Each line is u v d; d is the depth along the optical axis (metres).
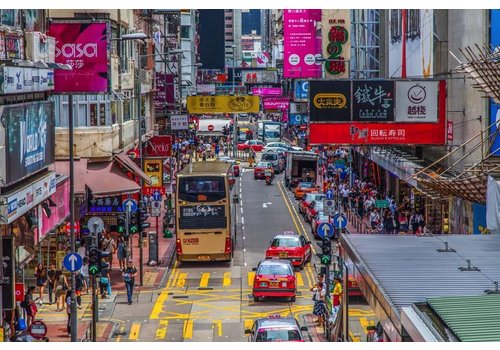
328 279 36.66
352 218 64.25
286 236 50.38
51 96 48.44
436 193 43.41
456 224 49.12
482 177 34.22
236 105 107.00
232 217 53.16
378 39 81.75
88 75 41.59
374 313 15.77
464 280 15.95
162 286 45.19
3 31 32.09
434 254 18.45
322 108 57.03
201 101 106.38
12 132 32.72
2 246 29.56
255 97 106.62
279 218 68.19
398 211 59.44
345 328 19.86
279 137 135.38
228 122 133.25
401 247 19.34
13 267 29.58
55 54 41.41
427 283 15.68
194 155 116.50
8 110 32.25
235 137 120.19
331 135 57.06
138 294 43.09
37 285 40.81
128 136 62.91
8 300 29.61
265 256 52.75
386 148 68.62
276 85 172.38
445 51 56.50
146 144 74.19
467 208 46.41
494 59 36.00
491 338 11.93
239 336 34.62
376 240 20.38
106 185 51.50
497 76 35.59
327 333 32.06
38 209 37.88
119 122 58.75
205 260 50.72
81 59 41.59
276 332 28.16
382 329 14.99
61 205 43.47
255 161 113.50
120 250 48.53
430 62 57.25
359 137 57.00
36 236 37.34
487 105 46.38
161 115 95.19
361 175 87.00
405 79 56.59
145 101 75.88
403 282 15.83
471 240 20.25
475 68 36.22
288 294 40.62
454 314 13.07
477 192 35.09
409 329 13.09
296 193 77.81
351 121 56.97
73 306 32.19
